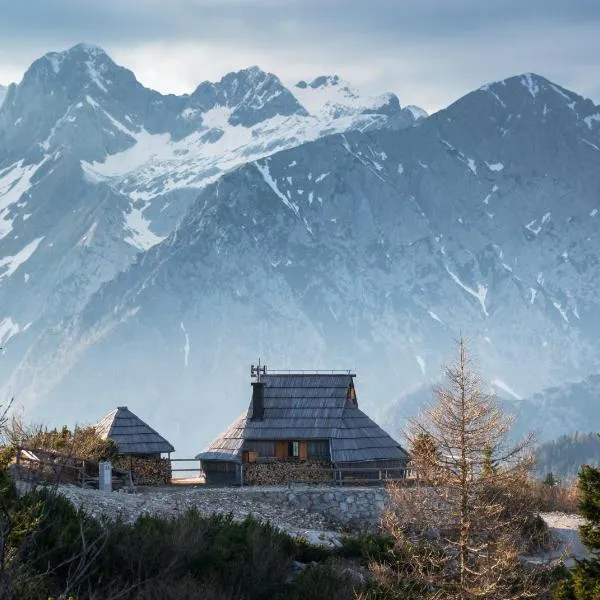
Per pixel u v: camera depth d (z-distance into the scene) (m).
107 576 72.81
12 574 47.03
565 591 76.75
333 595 80.19
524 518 82.69
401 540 77.44
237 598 77.81
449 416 74.50
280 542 88.56
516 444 77.00
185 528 80.88
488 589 71.44
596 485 78.62
